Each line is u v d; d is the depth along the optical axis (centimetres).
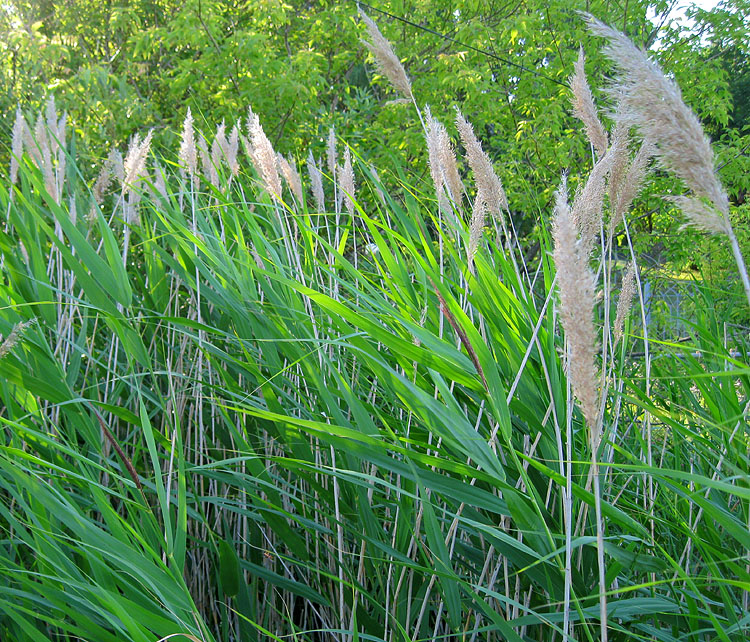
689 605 147
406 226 239
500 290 180
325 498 187
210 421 274
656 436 230
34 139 296
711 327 259
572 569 155
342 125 783
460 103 873
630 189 153
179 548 142
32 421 190
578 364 106
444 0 941
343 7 866
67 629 134
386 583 194
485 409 173
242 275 225
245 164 405
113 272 195
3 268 237
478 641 195
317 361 208
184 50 859
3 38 650
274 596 235
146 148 260
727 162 804
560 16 884
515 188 796
